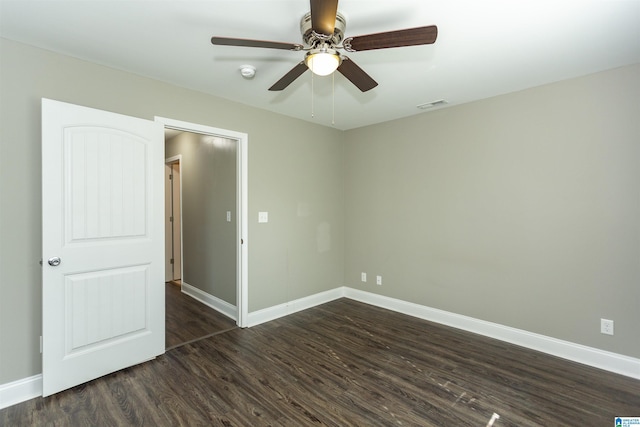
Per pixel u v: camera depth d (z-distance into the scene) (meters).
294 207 3.79
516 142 2.90
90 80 2.36
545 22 1.84
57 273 2.12
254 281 3.42
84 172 2.23
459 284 3.29
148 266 2.58
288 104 3.30
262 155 3.46
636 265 2.36
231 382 2.29
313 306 4.02
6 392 2.02
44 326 2.07
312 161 3.98
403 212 3.75
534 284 2.82
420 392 2.18
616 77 2.42
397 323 3.44
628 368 2.38
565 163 2.65
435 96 3.04
